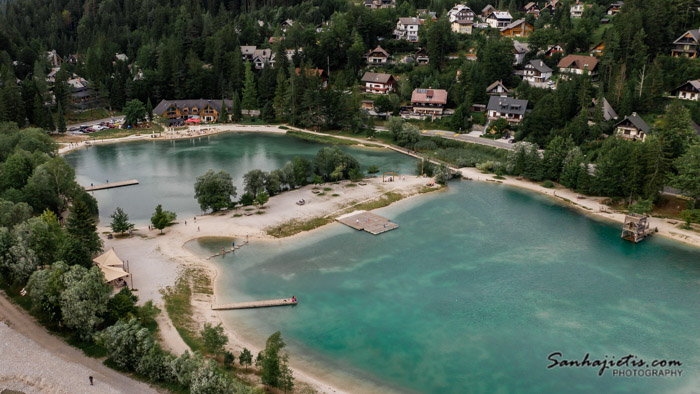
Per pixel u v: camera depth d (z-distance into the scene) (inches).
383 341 3225.9
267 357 2714.1
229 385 2532.0
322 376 2910.9
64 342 3019.2
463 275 4008.4
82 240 3826.3
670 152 5251.0
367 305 3604.8
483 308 3577.8
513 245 4522.6
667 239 4623.5
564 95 7101.4
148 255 4151.1
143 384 2679.6
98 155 7204.7
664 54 7839.6
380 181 6067.9
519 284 3882.9
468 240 4606.3
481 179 6205.7
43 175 4677.7
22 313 3280.0
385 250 4402.1
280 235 4635.8
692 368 2987.2
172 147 7672.2
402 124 7736.2
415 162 6914.4
